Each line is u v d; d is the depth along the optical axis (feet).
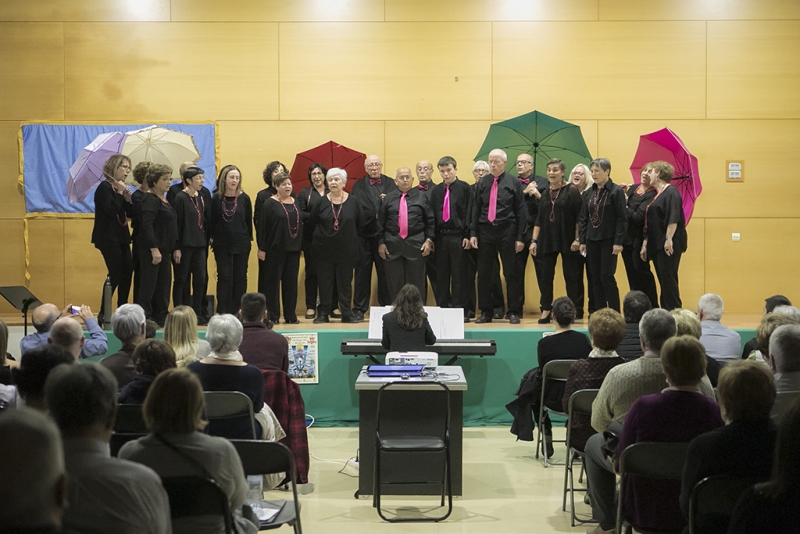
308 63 28.91
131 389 12.00
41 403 9.65
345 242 24.64
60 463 5.12
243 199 24.77
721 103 28.86
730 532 7.68
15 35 28.58
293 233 24.40
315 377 22.72
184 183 24.48
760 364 8.90
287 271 24.67
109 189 24.07
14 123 28.76
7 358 15.24
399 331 17.87
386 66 28.94
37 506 4.98
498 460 19.07
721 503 8.55
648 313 12.46
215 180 28.89
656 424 10.34
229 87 28.89
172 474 8.69
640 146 26.30
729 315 28.53
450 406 16.08
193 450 8.69
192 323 14.97
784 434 7.34
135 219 23.70
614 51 28.81
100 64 28.68
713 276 29.22
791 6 28.68
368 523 14.55
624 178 28.94
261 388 13.62
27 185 28.78
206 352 15.58
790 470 7.27
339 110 29.01
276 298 24.67
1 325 12.77
